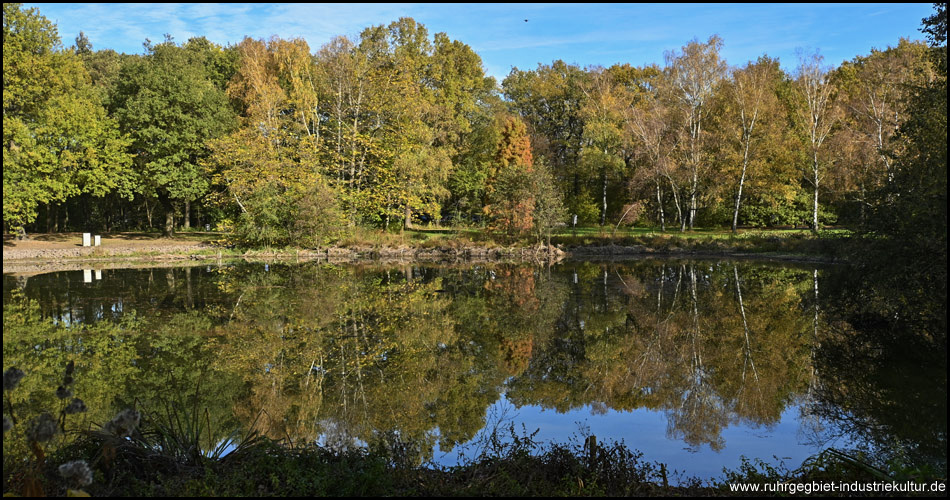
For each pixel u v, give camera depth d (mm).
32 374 9664
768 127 37969
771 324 14008
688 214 44844
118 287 19625
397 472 5090
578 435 7117
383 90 36500
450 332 13391
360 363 10633
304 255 31906
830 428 7348
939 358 10703
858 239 14055
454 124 41562
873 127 33688
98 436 4773
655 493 4930
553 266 28047
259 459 5160
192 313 15242
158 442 5668
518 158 40906
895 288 12750
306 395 8719
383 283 21516
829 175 36938
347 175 38531
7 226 31625
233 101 40094
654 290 19688
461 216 47062
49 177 30594
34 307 15922
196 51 44656
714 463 6289
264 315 15102
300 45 37594
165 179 33188
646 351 11609
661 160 38281
